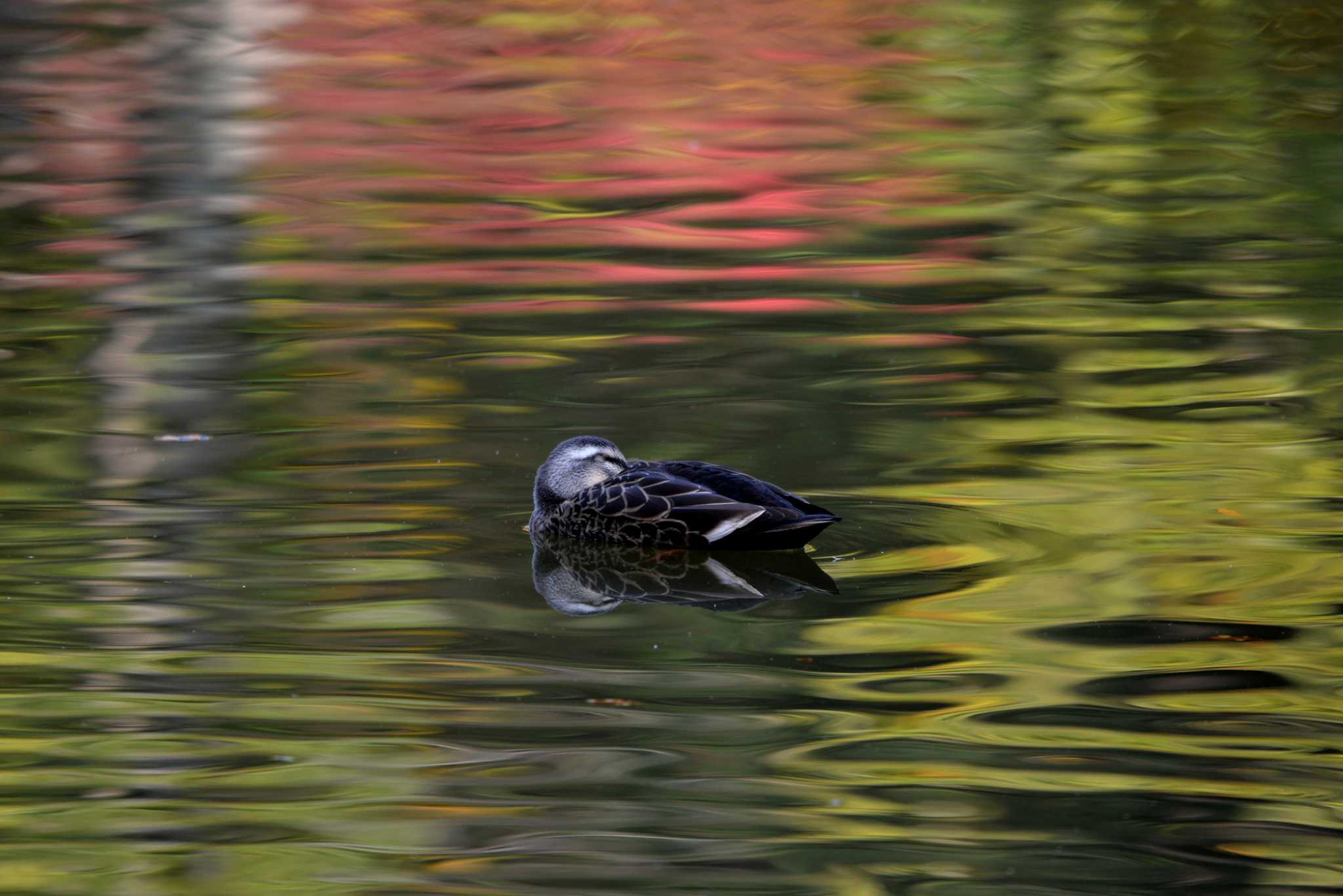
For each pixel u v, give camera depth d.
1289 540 11.98
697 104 32.12
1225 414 15.12
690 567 11.80
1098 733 9.09
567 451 12.52
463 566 11.69
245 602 10.95
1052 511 12.66
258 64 36.00
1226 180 25.84
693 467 12.30
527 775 8.69
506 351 17.33
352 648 10.26
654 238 22.72
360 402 15.55
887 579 11.40
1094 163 27.20
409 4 40.22
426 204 24.69
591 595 11.22
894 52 36.91
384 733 9.13
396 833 8.14
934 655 10.14
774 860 7.93
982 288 19.92
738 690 9.68
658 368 16.77
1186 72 34.75
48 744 8.96
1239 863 7.84
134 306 19.03
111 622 10.54
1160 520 12.45
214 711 9.37
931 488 13.21
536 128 30.19
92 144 28.52
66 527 12.20
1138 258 21.25
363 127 30.19
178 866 7.87
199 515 12.54
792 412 15.30
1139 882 7.71
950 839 8.05
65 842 8.04
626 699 9.58
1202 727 9.13
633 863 7.89
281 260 21.34
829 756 8.88
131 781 8.60
